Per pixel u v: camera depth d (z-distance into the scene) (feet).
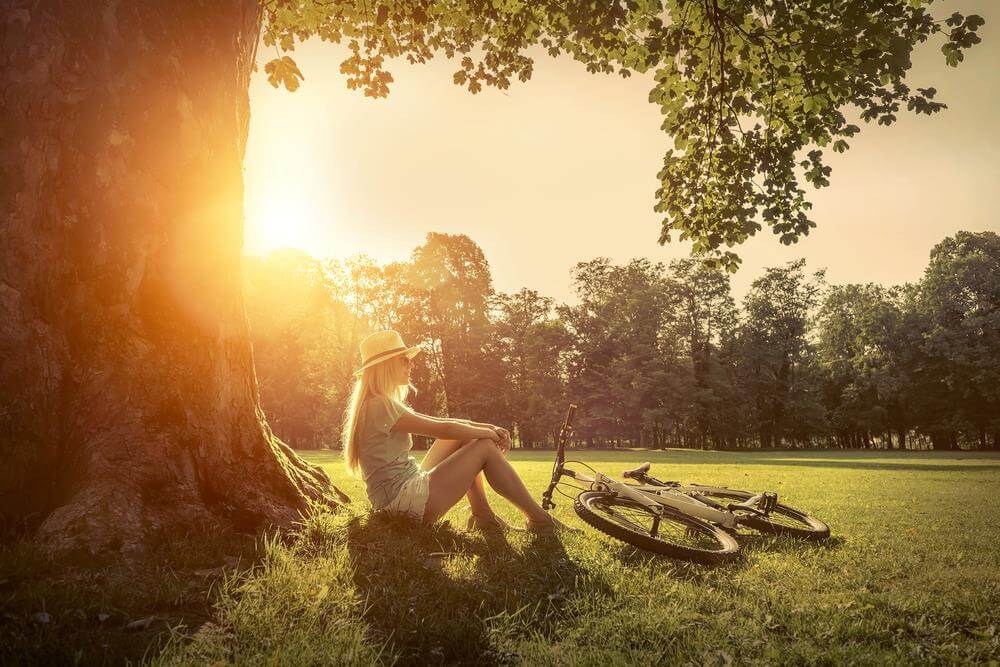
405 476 14.83
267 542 11.88
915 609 10.69
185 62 13.78
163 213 13.15
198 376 13.38
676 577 12.51
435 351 182.50
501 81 32.65
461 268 184.75
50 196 12.11
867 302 211.61
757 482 39.93
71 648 7.47
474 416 184.85
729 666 8.20
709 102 29.25
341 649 7.93
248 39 16.34
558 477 18.67
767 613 10.32
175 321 13.19
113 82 12.67
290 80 28.86
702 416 209.05
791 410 212.43
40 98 12.14
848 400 212.23
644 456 116.78
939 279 187.42
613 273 217.15
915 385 189.88
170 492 12.15
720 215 30.30
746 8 26.40
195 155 13.79
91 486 11.32
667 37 27.61
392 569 11.34
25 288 11.85
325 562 11.21
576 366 215.51
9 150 11.93
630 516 18.25
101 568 9.94
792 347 213.46
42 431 11.78
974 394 181.68
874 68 22.99
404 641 8.68
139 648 7.73
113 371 12.36
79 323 12.26
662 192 31.45
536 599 10.65
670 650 8.65
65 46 12.36
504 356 193.77
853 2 23.20
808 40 24.21
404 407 15.16
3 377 11.52
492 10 30.63
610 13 25.66
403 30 32.45
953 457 114.42
